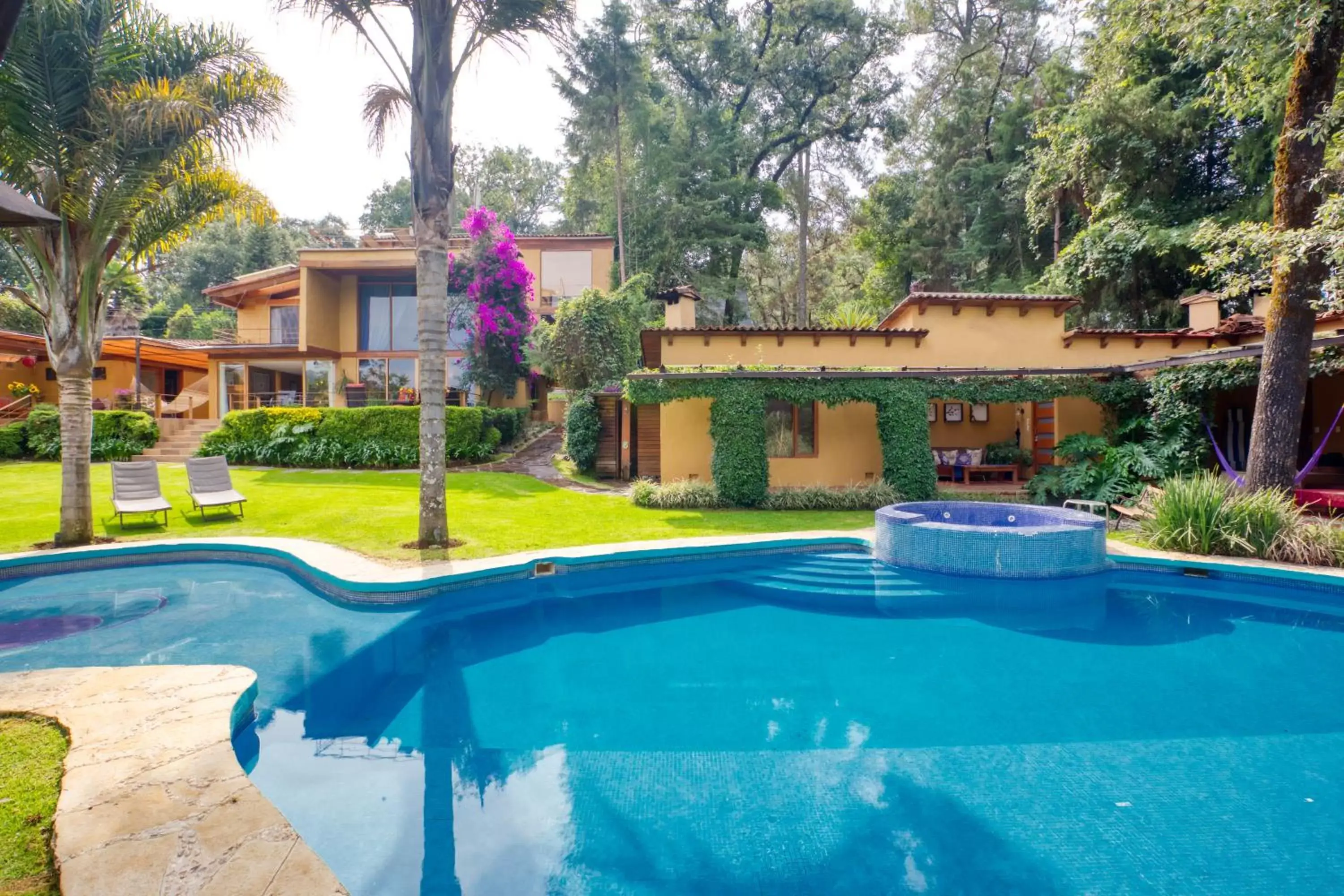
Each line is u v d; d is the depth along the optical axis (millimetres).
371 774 4051
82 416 9828
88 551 9297
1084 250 22016
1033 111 28672
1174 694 5367
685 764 4203
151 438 20953
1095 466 14219
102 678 4914
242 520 11742
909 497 14750
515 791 3871
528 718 4930
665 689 5527
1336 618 7461
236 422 20469
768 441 16938
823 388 14914
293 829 3029
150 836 2934
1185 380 13758
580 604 8148
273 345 25172
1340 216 8758
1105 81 19203
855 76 33438
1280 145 9898
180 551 9742
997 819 3564
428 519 9664
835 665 6086
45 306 9680
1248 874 3092
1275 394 10039
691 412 16797
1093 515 10055
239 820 3084
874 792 3859
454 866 3143
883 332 16594
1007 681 5660
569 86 29234
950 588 8719
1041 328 17250
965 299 16641
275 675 5684
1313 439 15719
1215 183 21406
